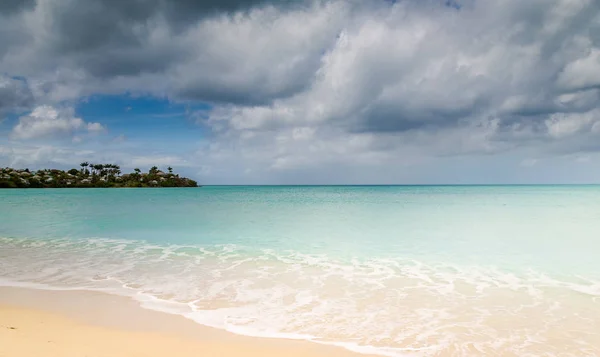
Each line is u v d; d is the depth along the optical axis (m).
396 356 5.07
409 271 9.63
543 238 14.54
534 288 8.12
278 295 7.66
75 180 138.00
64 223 20.11
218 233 16.38
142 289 8.12
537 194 53.62
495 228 17.33
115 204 36.09
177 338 5.59
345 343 5.45
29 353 4.77
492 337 5.66
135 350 5.09
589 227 17.45
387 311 6.75
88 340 5.40
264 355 5.04
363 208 29.70
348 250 12.47
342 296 7.59
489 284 8.44
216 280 8.80
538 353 5.16
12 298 7.54
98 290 8.08
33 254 11.93
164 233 16.44
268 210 28.48
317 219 21.70
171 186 154.62
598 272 9.48
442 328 6.00
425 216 22.88
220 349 5.21
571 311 6.74
